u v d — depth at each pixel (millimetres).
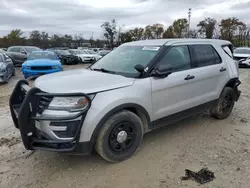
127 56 4047
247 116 5336
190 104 4148
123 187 2855
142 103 3371
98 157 3527
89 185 2900
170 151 3682
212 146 3854
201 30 54188
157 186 2861
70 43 58375
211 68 4457
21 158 3525
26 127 2867
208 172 3133
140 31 61969
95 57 23641
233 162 3369
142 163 3348
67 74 3654
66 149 2896
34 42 55344
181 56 4039
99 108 2945
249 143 3973
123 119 3213
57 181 2982
